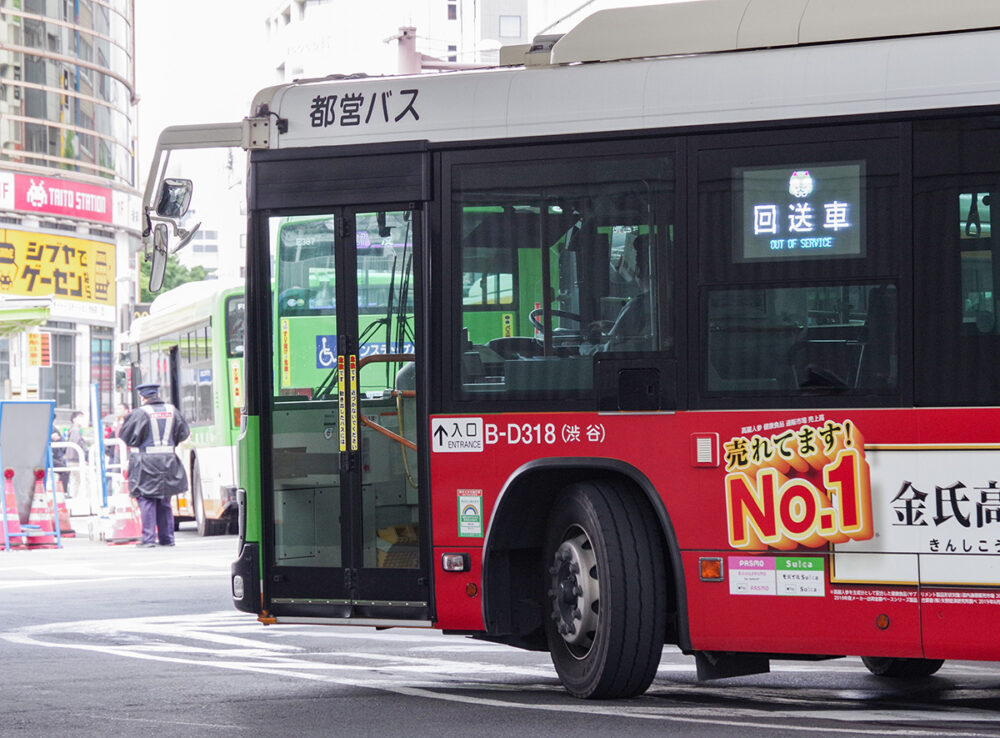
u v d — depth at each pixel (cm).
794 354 1264
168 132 1516
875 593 1221
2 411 3556
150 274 1548
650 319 1313
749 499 1264
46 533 3581
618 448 1312
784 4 1323
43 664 1625
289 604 1457
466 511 1373
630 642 1308
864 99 1259
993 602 1188
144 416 3609
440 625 1384
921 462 1214
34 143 8144
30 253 7819
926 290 1230
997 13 1252
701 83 1314
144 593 2453
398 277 1414
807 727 1191
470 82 1402
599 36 1379
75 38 8469
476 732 1184
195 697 1384
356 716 1269
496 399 1366
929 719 1236
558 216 1354
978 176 1224
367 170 1427
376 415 1422
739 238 1289
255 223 1477
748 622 1261
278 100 1471
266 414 1473
